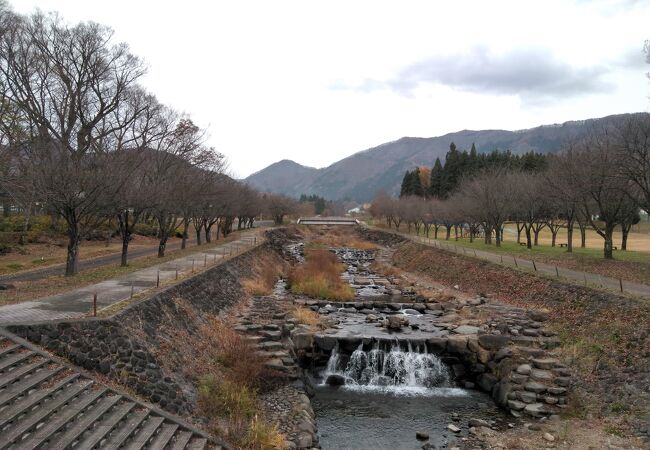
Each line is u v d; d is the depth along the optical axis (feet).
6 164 94.99
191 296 73.56
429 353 72.43
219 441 42.55
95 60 126.52
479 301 98.27
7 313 49.85
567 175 115.75
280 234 270.05
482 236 244.22
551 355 66.03
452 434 52.39
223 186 169.07
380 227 348.18
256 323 78.33
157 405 44.52
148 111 131.44
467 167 293.02
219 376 55.62
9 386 35.99
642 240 187.73
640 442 46.06
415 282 135.13
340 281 127.03
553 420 53.36
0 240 126.21
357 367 73.26
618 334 62.28
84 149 112.37
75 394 38.27
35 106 119.96
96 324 45.85
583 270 104.63
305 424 50.57
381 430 53.67
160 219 120.26
